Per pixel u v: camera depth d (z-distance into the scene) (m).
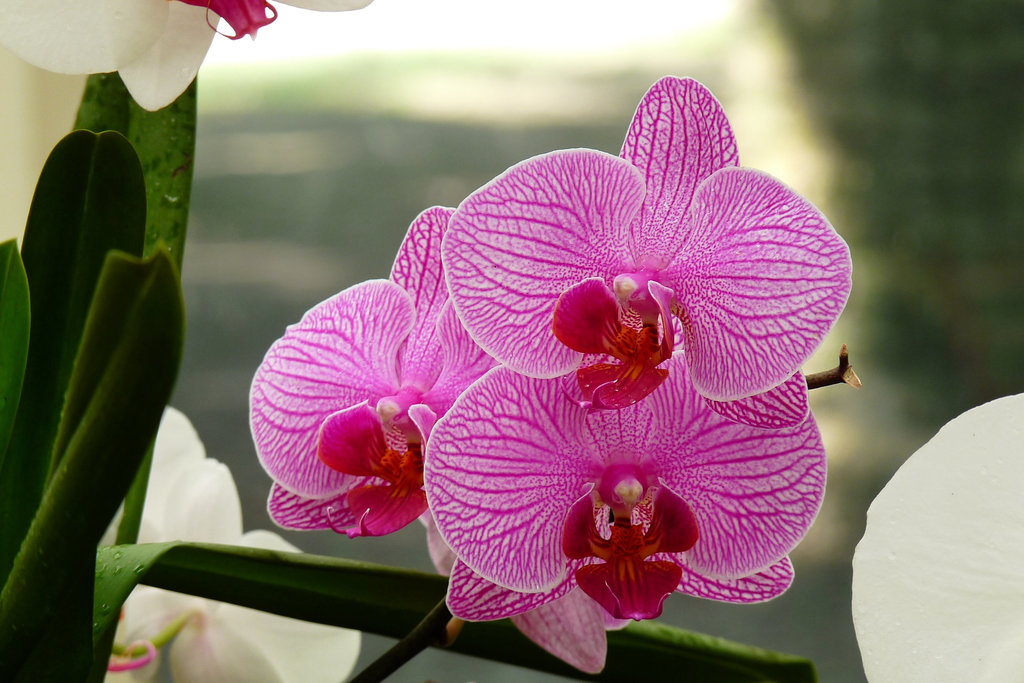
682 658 0.60
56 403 0.59
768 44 1.23
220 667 0.68
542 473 0.55
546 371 0.55
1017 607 0.53
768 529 0.56
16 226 1.14
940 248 1.22
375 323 0.58
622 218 0.54
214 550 0.59
